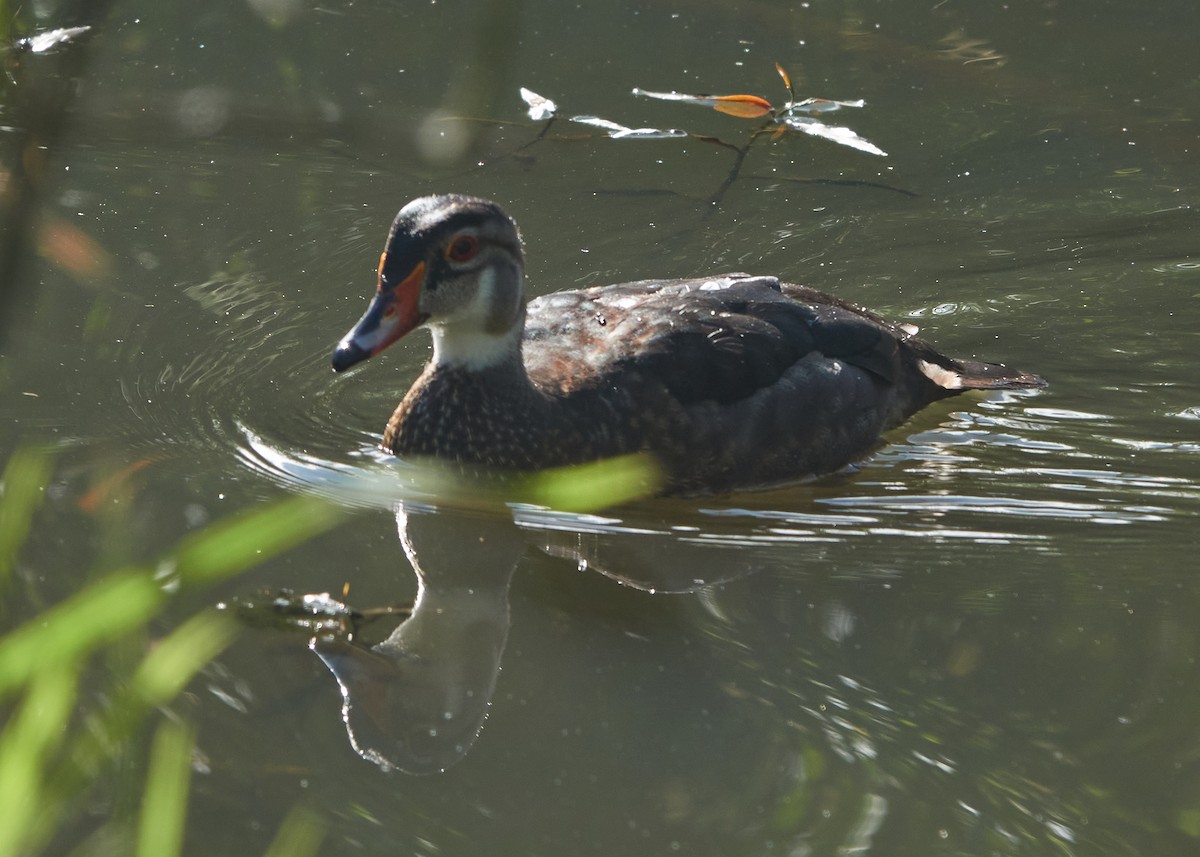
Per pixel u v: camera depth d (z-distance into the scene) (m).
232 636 8.53
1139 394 12.84
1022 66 18.58
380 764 7.54
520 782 7.46
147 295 13.38
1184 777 7.62
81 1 3.89
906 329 13.26
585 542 10.38
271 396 12.12
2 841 4.26
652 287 12.23
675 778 7.53
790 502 11.22
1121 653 8.76
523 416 11.09
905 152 16.70
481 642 8.80
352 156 16.22
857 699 8.25
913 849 7.06
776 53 18.80
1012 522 10.74
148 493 10.22
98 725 7.36
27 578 8.89
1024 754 7.79
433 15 19.16
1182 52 18.88
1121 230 15.22
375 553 9.82
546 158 16.25
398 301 10.70
